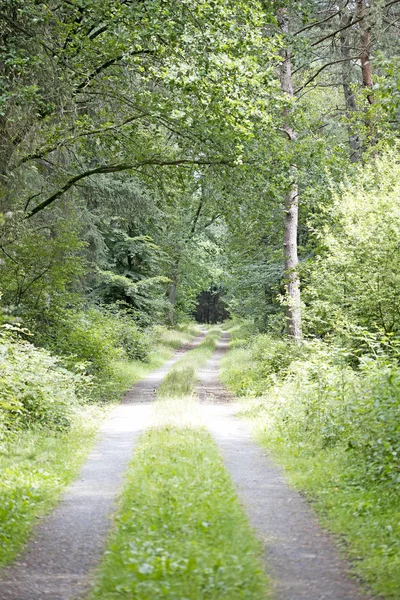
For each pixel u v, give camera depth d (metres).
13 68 16.25
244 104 16.88
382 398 10.75
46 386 14.58
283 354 21.52
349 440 10.91
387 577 5.73
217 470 9.68
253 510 8.13
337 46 27.75
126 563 5.93
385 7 25.34
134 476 9.34
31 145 17.52
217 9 15.96
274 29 20.91
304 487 9.21
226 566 5.80
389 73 12.64
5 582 5.97
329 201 20.00
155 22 15.70
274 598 5.39
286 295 22.62
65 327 21.22
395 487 8.59
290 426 13.52
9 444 11.86
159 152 20.33
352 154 28.72
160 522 7.19
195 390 22.08
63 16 17.42
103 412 17.38
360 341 17.47
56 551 6.83
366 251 17.69
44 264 19.98
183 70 16.17
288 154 19.50
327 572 6.03
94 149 20.89
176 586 5.38
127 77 18.70
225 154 18.83
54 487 9.41
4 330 16.48
